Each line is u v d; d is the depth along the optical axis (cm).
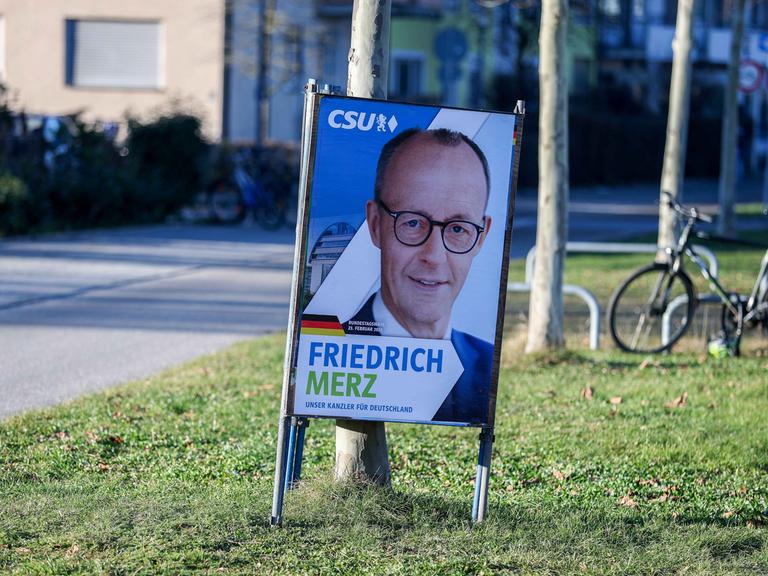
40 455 656
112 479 609
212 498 556
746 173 5719
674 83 1420
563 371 954
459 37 2825
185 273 1623
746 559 514
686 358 1018
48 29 3316
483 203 513
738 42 2117
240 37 3253
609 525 548
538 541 520
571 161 4206
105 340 1091
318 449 693
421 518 537
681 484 645
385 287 508
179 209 2552
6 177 2094
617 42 5175
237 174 2419
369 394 511
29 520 516
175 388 864
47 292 1404
